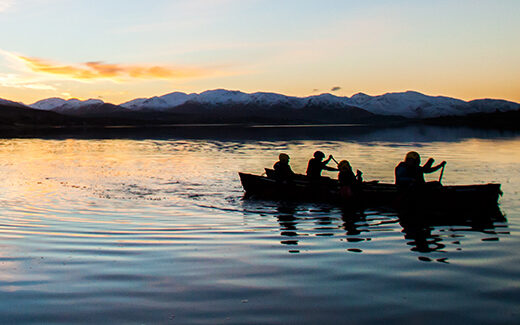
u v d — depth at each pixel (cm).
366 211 1115
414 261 651
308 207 1183
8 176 1842
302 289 534
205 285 547
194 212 1113
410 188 1142
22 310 469
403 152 2962
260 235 841
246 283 555
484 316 454
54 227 915
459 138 4703
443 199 1115
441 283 553
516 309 470
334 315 459
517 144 3572
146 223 967
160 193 1419
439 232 862
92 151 3297
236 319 449
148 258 670
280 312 466
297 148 3512
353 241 788
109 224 953
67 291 525
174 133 7550
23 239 801
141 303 489
